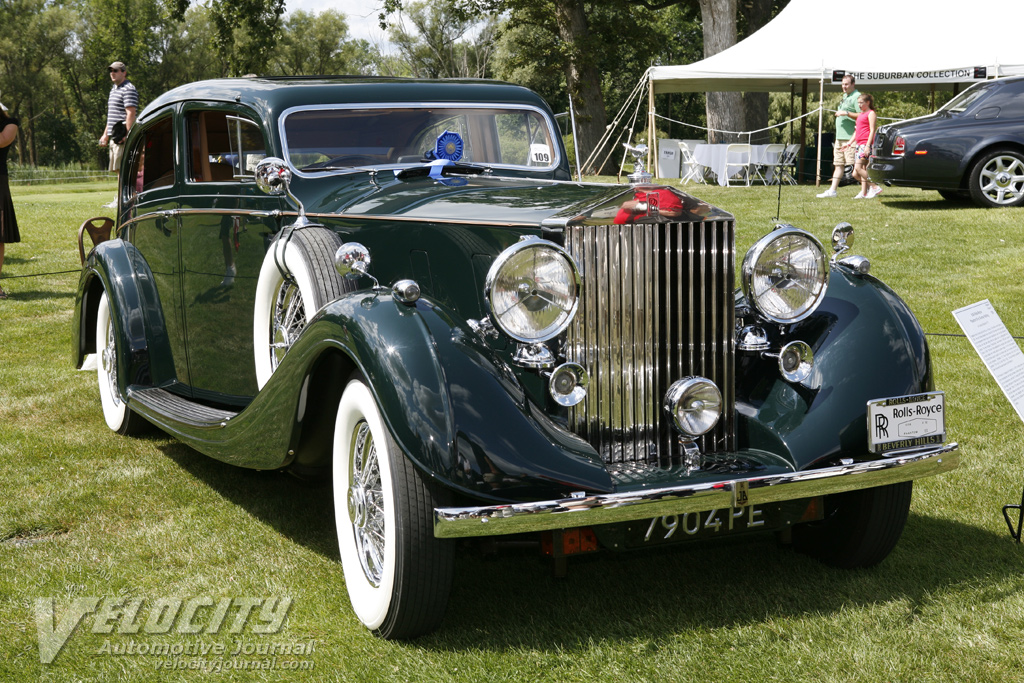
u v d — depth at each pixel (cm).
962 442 427
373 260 333
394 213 324
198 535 340
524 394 258
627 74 4938
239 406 394
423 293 315
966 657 245
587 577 307
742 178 1736
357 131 389
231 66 2998
